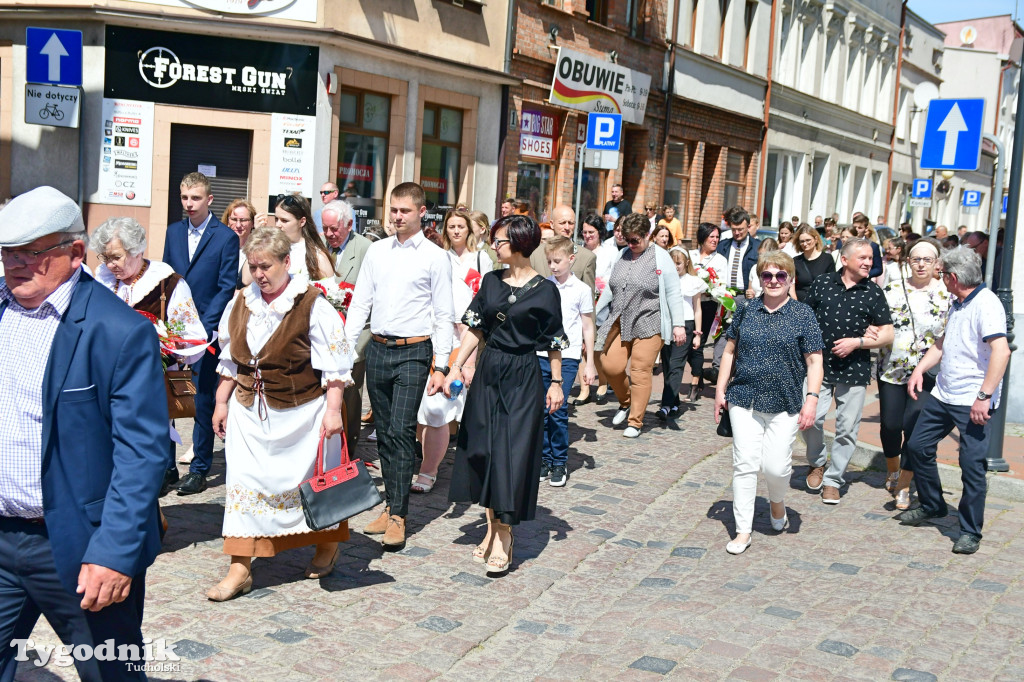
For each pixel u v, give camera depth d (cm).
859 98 3919
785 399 655
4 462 310
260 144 1495
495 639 502
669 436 1004
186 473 736
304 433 522
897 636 525
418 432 795
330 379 517
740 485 661
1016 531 726
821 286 777
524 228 595
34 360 310
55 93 1409
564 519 711
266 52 1477
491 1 1791
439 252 622
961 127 1106
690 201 2623
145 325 317
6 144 1492
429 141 1750
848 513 756
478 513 709
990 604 577
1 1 1445
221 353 534
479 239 853
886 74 4194
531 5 1883
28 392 309
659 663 478
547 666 472
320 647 473
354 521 670
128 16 1414
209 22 1438
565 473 812
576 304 819
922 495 725
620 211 1834
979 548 681
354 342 630
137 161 1459
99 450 314
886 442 795
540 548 645
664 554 648
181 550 584
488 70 1777
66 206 308
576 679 459
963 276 673
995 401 670
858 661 490
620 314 982
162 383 321
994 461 853
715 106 2639
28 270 305
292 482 522
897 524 731
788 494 806
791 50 3203
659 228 1170
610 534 682
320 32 1467
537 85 1923
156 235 1477
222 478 740
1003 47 6022
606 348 998
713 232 1208
